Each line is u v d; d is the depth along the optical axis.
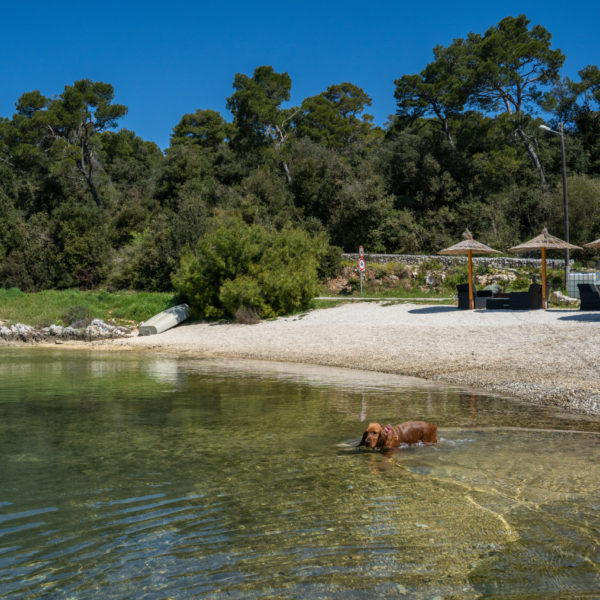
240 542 4.14
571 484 5.40
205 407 9.84
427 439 7.08
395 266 33.59
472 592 3.40
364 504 4.89
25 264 40.34
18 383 13.09
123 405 10.12
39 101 52.28
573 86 49.94
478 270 31.69
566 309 20.84
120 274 39.12
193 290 27.28
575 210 38.88
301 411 9.34
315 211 49.66
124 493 5.25
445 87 47.66
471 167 46.53
